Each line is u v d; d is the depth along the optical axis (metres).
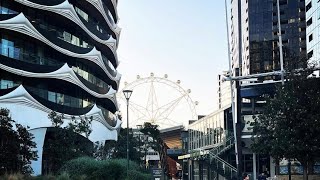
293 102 29.80
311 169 42.06
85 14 66.44
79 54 59.19
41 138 49.91
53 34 55.00
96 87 64.06
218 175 51.75
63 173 31.09
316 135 29.14
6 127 33.59
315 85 31.05
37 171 48.09
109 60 79.19
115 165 36.44
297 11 123.69
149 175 42.09
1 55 48.41
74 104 58.94
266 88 54.62
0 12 50.44
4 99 47.38
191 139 86.88
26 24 50.19
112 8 79.06
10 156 32.66
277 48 122.56
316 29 73.50
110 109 77.69
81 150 45.47
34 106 49.84
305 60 35.41
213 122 68.50
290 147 28.97
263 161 55.03
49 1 54.38
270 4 125.62
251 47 125.50
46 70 52.38
